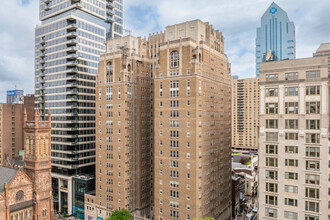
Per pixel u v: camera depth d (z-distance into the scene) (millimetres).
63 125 122062
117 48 103000
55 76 127938
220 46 96875
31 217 76750
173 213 80688
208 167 84125
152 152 105125
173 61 81438
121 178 93938
